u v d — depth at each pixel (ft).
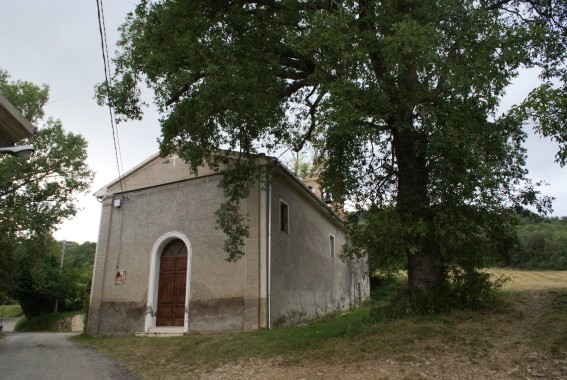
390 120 28.86
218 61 27.84
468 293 28.22
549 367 17.07
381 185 32.96
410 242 27.37
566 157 21.71
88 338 46.80
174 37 28.27
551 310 25.34
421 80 26.86
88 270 143.84
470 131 23.98
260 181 41.88
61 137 72.08
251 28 30.12
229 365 25.53
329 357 23.31
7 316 165.68
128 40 33.50
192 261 45.03
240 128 35.63
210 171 47.44
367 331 26.71
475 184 24.68
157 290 46.93
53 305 123.34
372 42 25.46
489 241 27.89
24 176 68.59
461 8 24.59
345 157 34.22
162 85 31.89
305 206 56.65
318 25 25.64
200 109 30.01
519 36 24.54
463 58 24.54
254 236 42.75
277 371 22.58
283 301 44.47
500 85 23.63
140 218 50.21
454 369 18.57
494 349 20.22
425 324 25.79
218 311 41.91
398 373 19.07
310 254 56.18
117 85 33.32
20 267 79.30
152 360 29.99
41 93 72.38
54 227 69.87
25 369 27.53
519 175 25.84
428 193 28.25
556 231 103.76
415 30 22.31
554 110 20.52
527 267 96.68
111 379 24.21
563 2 28.99
